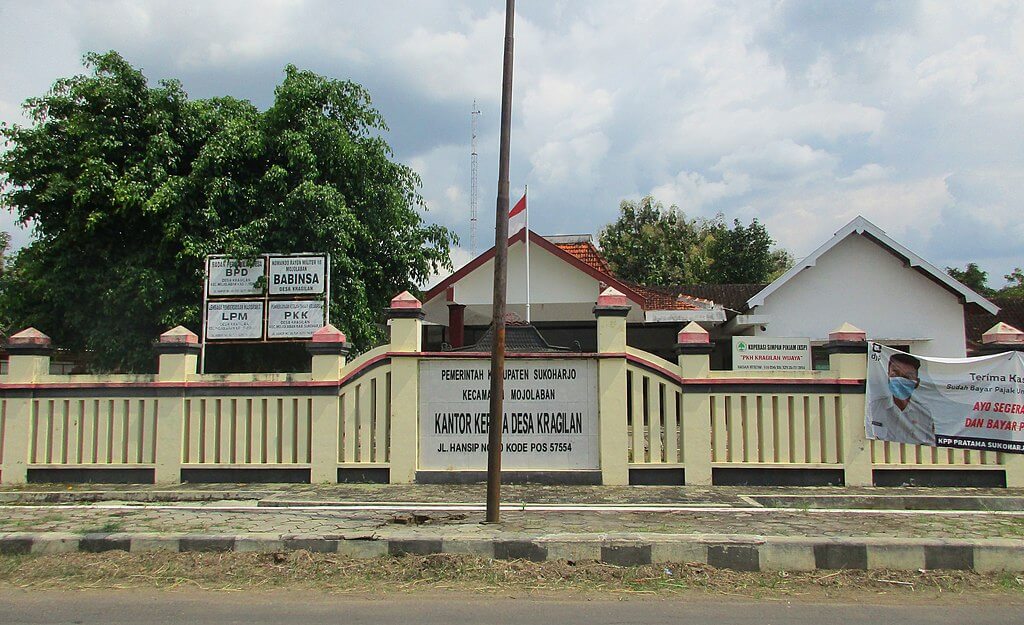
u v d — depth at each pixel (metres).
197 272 13.62
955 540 7.37
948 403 10.84
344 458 11.15
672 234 35.44
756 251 34.12
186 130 14.45
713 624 5.73
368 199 15.25
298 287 12.82
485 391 11.05
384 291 16.19
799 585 6.78
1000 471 10.80
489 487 8.43
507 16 9.17
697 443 10.89
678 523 8.26
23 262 14.53
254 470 11.09
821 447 10.92
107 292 13.41
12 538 7.71
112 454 11.34
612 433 10.90
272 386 11.26
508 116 9.01
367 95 15.49
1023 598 6.46
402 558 7.31
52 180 13.39
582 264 17.62
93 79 13.89
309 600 6.34
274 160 14.48
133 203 13.10
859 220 18.75
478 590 6.61
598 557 7.31
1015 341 11.17
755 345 12.02
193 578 6.92
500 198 8.91
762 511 9.04
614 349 11.02
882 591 6.66
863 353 11.01
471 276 18.16
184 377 11.35
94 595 6.49
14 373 11.48
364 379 11.25
